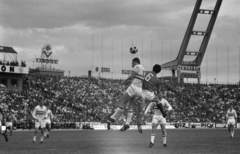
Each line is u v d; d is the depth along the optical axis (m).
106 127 83.00
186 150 22.55
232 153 20.64
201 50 146.00
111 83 106.81
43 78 98.31
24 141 34.28
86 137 42.19
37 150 22.84
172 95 111.50
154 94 19.53
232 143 31.14
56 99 89.00
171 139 38.41
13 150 22.95
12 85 92.50
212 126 99.44
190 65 147.12
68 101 90.25
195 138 40.88
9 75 91.94
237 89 121.44
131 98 15.83
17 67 91.88
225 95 117.44
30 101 83.19
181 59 144.50
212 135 49.59
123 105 15.68
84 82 102.19
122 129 15.67
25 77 96.19
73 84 99.56
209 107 108.69
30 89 91.75
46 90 92.25
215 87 121.50
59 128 79.19
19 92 86.44
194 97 113.56
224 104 111.88
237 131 68.44
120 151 21.59
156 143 30.77
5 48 100.00
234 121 43.03
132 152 20.78
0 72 90.62
